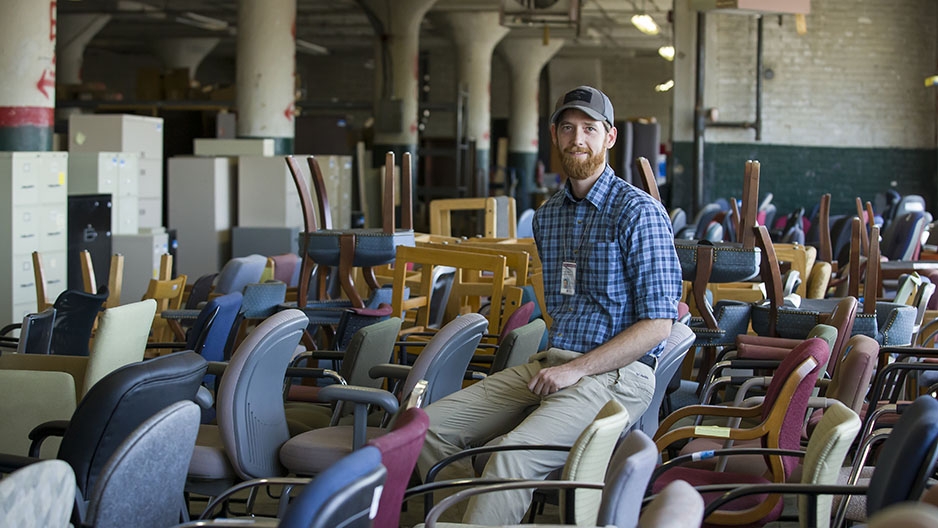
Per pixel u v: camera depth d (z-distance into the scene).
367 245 5.62
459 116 20.59
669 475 3.44
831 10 15.97
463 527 2.83
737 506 3.26
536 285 5.75
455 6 23.67
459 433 3.65
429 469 3.38
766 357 4.88
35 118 9.62
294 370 4.11
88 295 5.25
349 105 22.94
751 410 3.62
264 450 3.48
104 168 10.09
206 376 4.73
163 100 19.80
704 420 5.02
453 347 3.60
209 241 12.34
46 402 3.58
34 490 1.99
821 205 7.89
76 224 9.05
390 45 20.97
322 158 13.80
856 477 3.36
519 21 14.55
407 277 6.81
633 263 3.60
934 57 16.02
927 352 4.78
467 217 20.19
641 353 3.52
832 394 4.26
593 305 3.68
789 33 15.97
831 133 16.08
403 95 20.92
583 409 3.45
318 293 6.36
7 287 8.27
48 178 8.63
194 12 24.89
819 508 2.75
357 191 17.48
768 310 5.37
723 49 15.89
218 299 4.70
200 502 4.60
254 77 14.72
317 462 3.46
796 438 3.43
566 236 3.74
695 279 5.23
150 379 2.82
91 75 33.62
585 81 31.09
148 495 2.53
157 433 2.47
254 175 12.55
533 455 3.31
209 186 12.29
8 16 9.50
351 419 4.44
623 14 23.50
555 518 4.55
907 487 2.29
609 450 2.67
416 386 3.25
